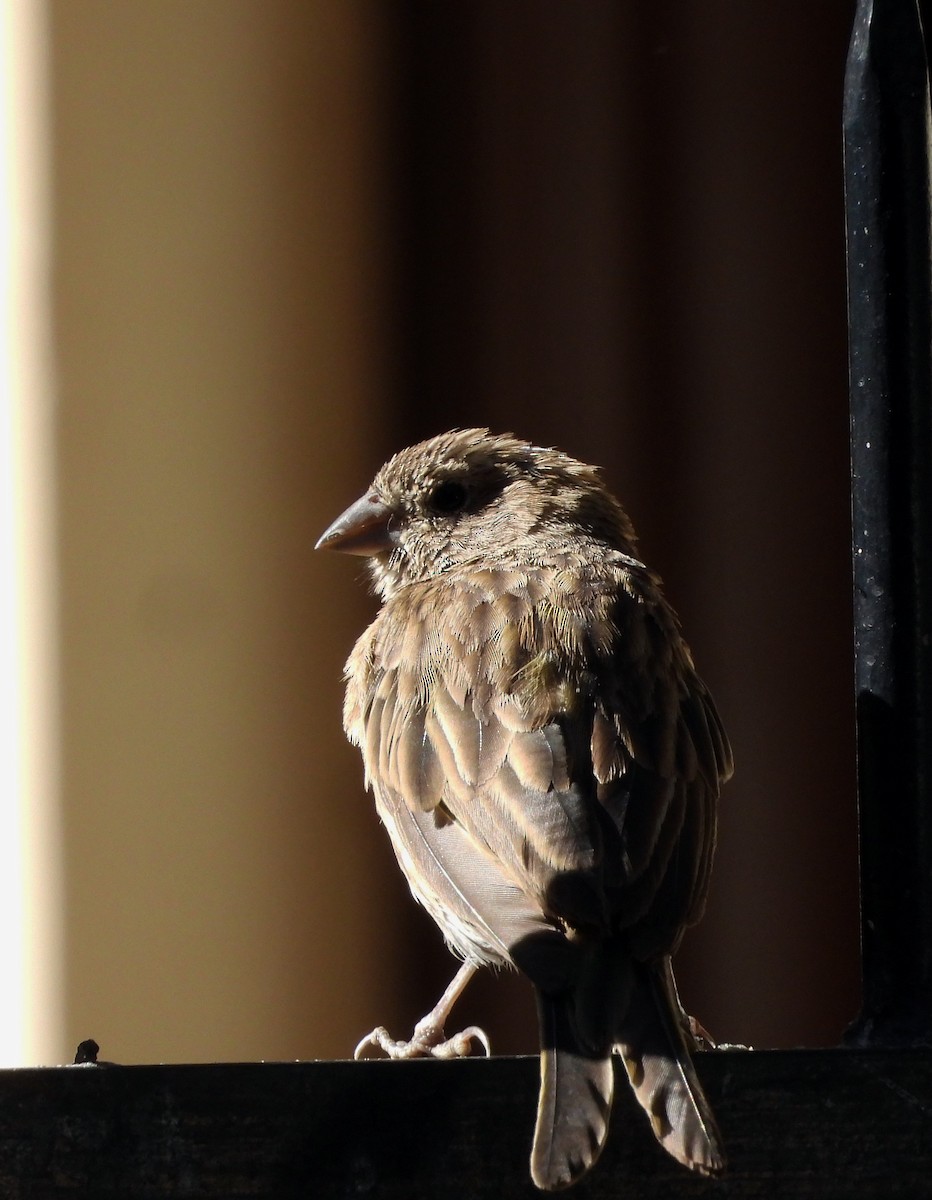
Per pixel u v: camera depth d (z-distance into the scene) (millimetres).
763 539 11469
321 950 10891
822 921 11156
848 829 11227
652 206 11680
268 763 10914
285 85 11328
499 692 6531
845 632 11352
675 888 5695
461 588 7562
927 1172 4625
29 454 10695
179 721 10742
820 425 11516
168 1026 10508
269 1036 10688
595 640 6820
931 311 5227
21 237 10773
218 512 10938
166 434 10891
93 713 10617
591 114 11688
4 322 10734
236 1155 4535
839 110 11609
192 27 11086
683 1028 5258
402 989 11055
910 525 5172
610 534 8828
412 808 6508
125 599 10734
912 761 5090
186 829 10688
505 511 8781
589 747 6160
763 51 11664
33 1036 10391
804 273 11578
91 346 10805
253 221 11188
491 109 11711
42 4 10828
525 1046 10953
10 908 10469
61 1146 4512
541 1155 4359
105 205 10867
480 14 11758
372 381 11492
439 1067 4602
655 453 11547
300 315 11297
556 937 5344
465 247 11672
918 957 5000
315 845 10953
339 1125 4551
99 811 10570
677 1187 4645
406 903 11117
